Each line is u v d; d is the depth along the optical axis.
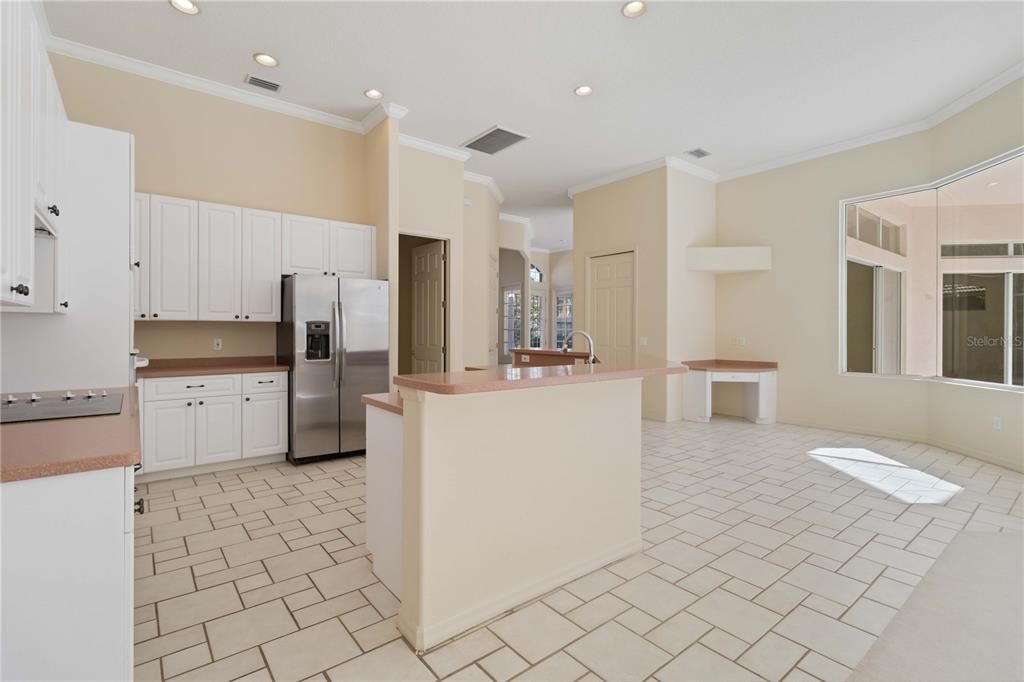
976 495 3.46
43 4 3.07
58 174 2.29
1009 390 4.03
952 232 4.56
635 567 2.45
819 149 5.53
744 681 1.65
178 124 3.96
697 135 5.15
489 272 6.65
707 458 4.43
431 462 1.85
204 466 3.86
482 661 1.75
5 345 2.52
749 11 3.11
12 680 1.14
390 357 4.56
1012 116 3.86
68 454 1.22
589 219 6.81
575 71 3.85
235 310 4.04
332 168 4.73
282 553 2.54
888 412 5.15
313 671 1.68
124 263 2.75
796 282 5.81
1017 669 1.70
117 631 1.23
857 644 1.85
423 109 4.55
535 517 2.19
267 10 3.12
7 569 1.13
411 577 1.86
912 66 3.77
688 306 6.17
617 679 1.66
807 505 3.28
